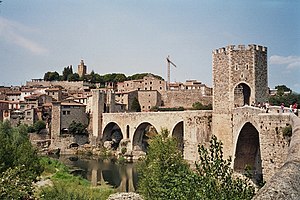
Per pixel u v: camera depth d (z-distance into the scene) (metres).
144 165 55.38
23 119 146.25
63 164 100.50
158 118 109.75
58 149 139.25
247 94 72.19
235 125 65.19
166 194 19.94
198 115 85.38
